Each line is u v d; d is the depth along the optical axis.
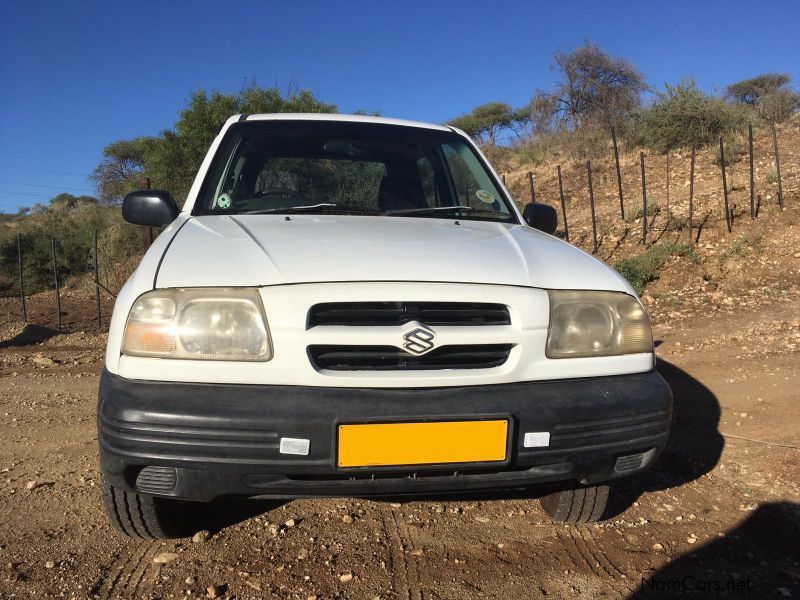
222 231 2.56
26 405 4.56
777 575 2.40
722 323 6.37
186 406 1.94
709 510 2.94
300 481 2.00
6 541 2.58
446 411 2.00
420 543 2.59
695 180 11.95
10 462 3.45
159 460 1.94
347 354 2.05
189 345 2.03
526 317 2.17
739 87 26.36
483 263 2.31
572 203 12.55
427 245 2.44
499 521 2.79
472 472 2.08
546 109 26.56
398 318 2.11
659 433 2.24
